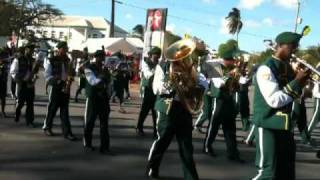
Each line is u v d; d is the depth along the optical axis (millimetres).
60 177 7320
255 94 5586
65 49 10148
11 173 7430
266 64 5473
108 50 35906
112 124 13125
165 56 6836
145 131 12094
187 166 6707
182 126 6777
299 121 11602
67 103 10250
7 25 70188
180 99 6734
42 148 9297
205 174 8055
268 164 5473
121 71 16766
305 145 11594
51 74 10109
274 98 5328
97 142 10164
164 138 7047
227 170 8398
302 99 11383
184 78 6719
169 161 8711
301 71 5324
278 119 5414
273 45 5609
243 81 13031
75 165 8109
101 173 7668
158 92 6824
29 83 11531
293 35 5465
